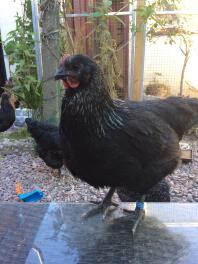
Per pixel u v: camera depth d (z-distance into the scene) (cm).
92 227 53
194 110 64
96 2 122
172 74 151
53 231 52
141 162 50
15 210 58
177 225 53
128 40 128
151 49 148
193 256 46
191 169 108
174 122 61
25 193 94
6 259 46
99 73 46
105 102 47
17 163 115
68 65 45
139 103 58
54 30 104
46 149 99
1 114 126
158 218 55
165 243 49
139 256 47
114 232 52
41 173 108
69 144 48
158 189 71
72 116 46
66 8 114
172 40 132
